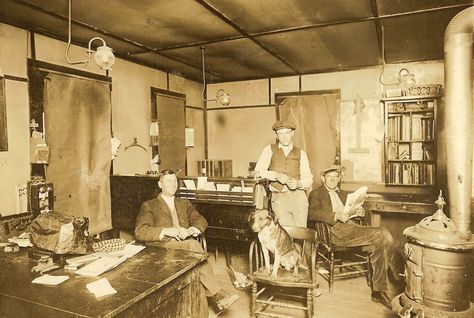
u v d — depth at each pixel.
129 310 1.86
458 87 2.90
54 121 4.09
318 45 4.91
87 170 4.50
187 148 7.02
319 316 3.32
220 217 4.10
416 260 2.57
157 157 5.93
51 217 2.46
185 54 5.28
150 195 4.46
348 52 5.35
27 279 2.11
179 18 3.75
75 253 2.42
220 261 4.92
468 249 2.36
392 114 6.01
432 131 5.73
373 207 4.54
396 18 3.86
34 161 3.86
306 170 4.58
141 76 5.72
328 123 6.66
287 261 3.16
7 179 3.64
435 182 5.73
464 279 2.43
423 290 2.53
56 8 3.41
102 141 4.73
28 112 3.85
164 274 2.18
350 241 3.79
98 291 1.91
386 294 3.72
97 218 4.59
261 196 4.21
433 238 2.46
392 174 6.00
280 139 4.55
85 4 3.34
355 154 6.53
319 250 5.07
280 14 3.70
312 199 4.27
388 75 6.27
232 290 3.94
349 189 6.52
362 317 3.29
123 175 4.68
